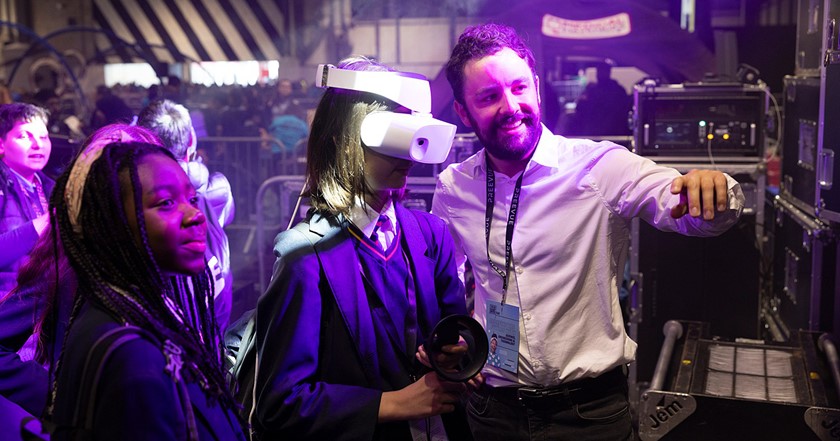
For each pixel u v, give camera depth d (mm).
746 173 3973
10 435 1526
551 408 2141
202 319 1482
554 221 2117
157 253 1273
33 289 1920
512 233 2164
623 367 2211
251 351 1675
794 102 4023
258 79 15195
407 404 1536
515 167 2170
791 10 9484
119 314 1225
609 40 5887
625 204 2045
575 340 2127
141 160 1277
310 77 14266
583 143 2129
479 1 10188
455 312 1803
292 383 1518
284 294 1543
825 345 2924
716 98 4012
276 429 1535
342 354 1593
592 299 2133
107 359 1162
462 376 1501
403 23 13398
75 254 1260
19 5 15523
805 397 2533
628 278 4586
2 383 2104
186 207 1287
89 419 1151
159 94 10008
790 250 4082
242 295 5086
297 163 7961
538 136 2146
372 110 1593
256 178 8062
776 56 7844
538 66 5660
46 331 1887
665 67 6211
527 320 2141
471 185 2246
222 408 1357
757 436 2492
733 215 1760
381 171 1610
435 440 1651
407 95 1604
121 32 15883
